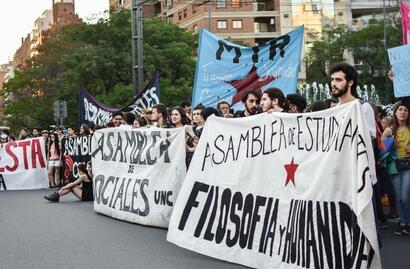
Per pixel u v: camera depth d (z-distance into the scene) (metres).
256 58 10.27
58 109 23.48
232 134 6.24
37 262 6.18
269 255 5.49
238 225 5.94
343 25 57.25
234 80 10.40
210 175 6.44
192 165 6.70
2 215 9.90
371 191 4.46
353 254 4.60
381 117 9.32
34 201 12.10
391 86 49.78
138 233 7.79
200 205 6.47
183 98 37.88
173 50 38.62
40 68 47.62
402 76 7.65
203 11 67.56
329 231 4.87
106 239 7.39
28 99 49.34
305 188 5.17
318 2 70.06
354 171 4.62
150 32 39.56
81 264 6.04
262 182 5.74
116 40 38.75
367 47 53.28
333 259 4.82
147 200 8.41
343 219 4.77
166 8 74.88
